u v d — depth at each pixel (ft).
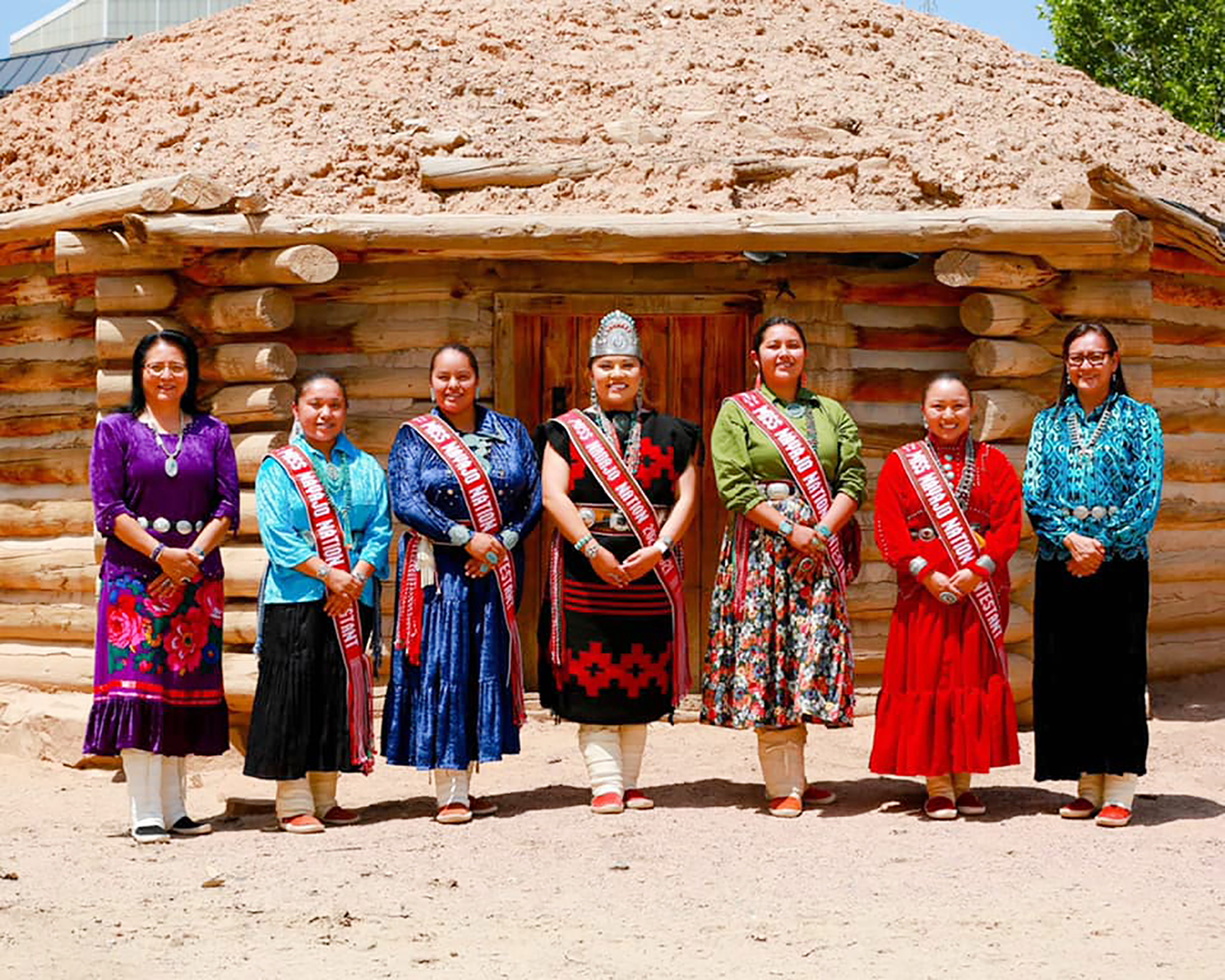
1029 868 19.56
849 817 22.67
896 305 29.58
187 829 22.48
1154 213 29.01
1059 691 22.21
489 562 22.50
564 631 23.20
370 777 26.55
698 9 36.70
